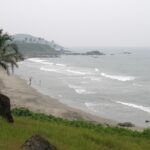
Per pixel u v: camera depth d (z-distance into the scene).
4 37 40.75
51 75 121.06
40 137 18.39
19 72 125.44
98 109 63.59
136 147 25.91
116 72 148.75
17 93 65.06
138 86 101.81
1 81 80.12
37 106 53.62
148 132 32.72
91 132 28.56
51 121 34.31
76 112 51.31
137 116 59.69
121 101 74.38
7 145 19.59
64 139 23.72
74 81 106.19
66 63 193.62
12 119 26.55
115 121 51.47
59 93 79.25
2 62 43.12
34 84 92.31
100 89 91.31
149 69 166.00
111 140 26.28
